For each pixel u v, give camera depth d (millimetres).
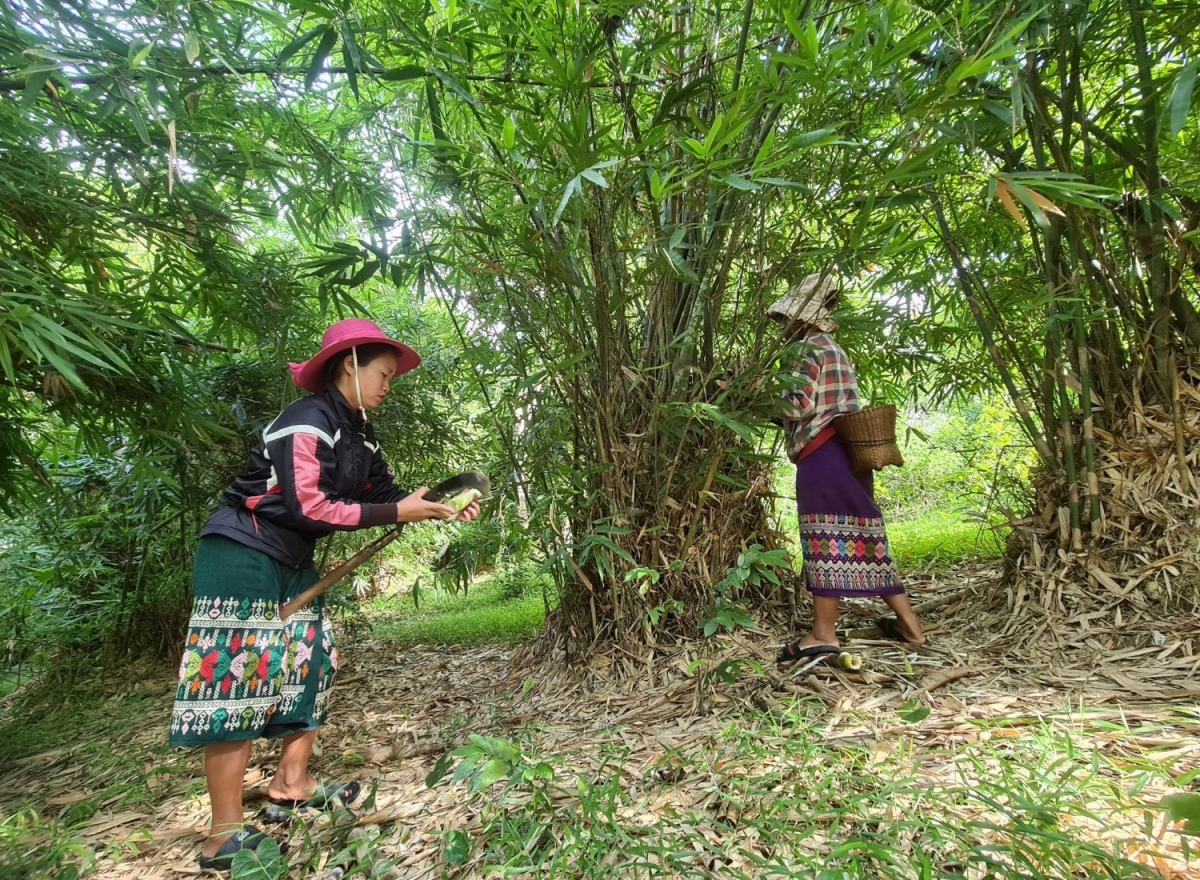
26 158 2285
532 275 2518
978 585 3238
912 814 1424
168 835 2039
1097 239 2518
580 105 1844
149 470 2965
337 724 3057
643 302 2852
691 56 2521
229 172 2766
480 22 2219
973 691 2154
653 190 1819
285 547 1934
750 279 2744
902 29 2111
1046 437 2779
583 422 2775
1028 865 1152
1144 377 2596
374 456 2188
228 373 3941
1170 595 2367
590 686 2705
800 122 2105
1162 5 2123
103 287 2758
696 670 2426
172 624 4602
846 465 2578
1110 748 1650
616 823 1567
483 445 3797
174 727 1781
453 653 4254
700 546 2826
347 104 3219
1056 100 2316
